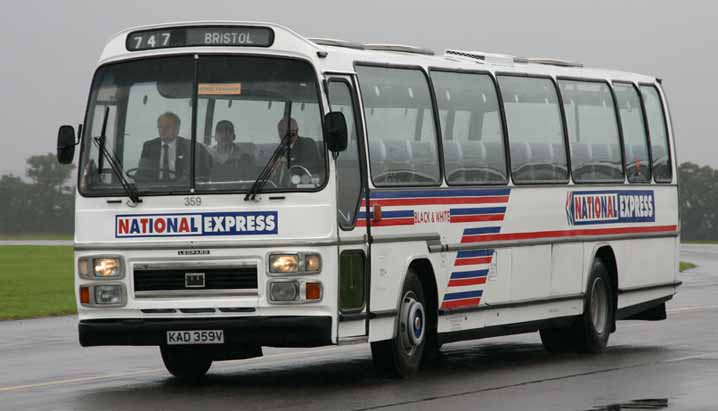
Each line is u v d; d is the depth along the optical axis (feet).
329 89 65.46
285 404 59.16
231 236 63.21
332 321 63.16
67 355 84.99
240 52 64.54
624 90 94.17
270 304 62.80
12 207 554.87
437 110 74.43
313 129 63.77
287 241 62.80
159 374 72.64
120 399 61.57
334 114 62.39
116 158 65.36
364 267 66.44
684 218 560.61
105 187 65.21
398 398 61.36
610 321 89.66
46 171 557.74
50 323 115.44
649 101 97.25
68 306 135.54
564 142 86.07
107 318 64.80
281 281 62.69
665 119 98.84
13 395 63.67
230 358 69.82
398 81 71.51
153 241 63.93
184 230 63.67
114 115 65.72
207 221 63.46
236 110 64.23
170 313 63.77
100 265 64.80
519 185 80.79
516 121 81.71
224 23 64.90
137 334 64.03
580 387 65.87
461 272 74.95
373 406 58.44
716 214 556.10
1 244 392.06
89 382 69.05
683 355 82.07
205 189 63.57
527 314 81.20
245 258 62.95
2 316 122.52
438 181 73.46
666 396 61.93
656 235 95.96
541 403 59.62
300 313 62.85
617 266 90.58
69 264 242.78
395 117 70.64
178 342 63.62
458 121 76.23
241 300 62.95
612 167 91.15
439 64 75.66
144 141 65.00
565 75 87.66
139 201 64.23
